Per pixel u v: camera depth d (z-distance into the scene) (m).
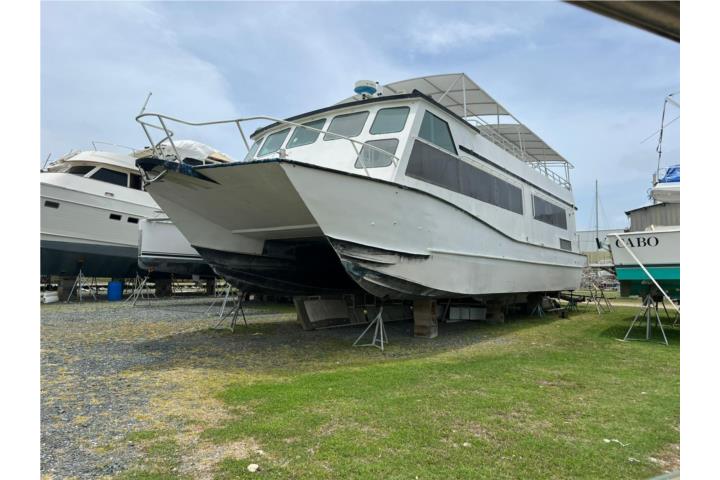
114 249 15.00
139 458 2.99
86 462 2.93
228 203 7.02
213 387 4.77
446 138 7.91
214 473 2.76
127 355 6.46
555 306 14.36
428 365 5.78
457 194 7.94
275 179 5.86
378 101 7.43
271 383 4.91
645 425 3.66
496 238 9.20
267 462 2.91
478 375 5.27
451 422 3.66
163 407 4.08
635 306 16.58
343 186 5.92
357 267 6.16
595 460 2.99
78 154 15.51
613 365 5.96
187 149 12.52
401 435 3.36
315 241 8.79
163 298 17.84
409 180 6.84
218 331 8.86
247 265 8.34
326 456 2.98
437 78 9.15
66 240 13.92
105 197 14.74
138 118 5.69
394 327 9.72
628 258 8.43
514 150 11.77
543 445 3.21
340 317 9.60
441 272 7.39
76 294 17.55
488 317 10.80
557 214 12.98
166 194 7.08
